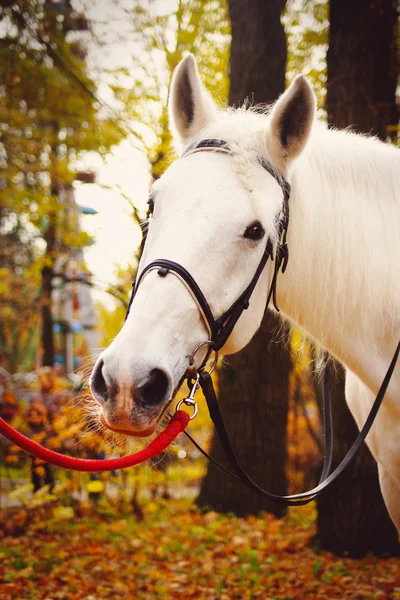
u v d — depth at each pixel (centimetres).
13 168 786
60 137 777
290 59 671
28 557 479
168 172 216
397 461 262
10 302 1192
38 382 665
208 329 199
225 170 209
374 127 502
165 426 207
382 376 251
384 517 507
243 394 655
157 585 430
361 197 248
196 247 194
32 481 640
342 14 518
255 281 210
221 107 275
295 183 232
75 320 1373
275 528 593
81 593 409
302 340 301
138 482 629
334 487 516
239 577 448
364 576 450
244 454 656
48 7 665
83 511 621
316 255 238
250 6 612
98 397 182
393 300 247
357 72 507
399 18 572
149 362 179
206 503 678
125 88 727
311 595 407
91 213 956
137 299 192
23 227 1040
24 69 684
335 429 511
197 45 720
